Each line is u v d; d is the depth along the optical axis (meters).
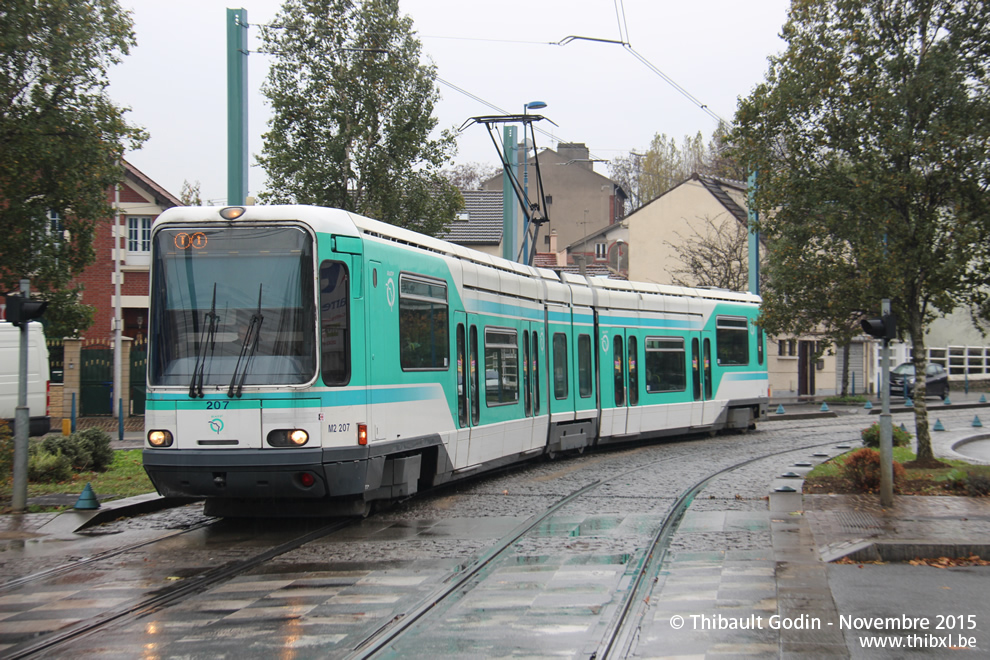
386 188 20.72
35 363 21.22
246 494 10.16
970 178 13.71
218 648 6.14
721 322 23.72
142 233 30.25
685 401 22.06
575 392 18.22
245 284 10.32
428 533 10.31
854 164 14.39
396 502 12.11
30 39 14.95
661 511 11.62
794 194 14.84
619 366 19.98
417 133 20.88
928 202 14.27
